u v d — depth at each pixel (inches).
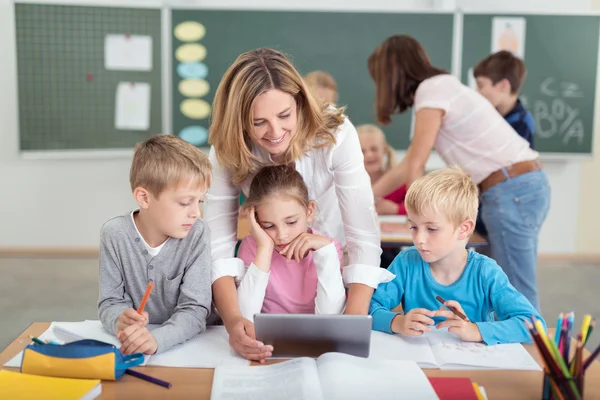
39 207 171.2
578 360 39.3
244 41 163.0
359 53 163.5
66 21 159.0
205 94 164.7
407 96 101.3
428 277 57.8
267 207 56.9
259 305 56.5
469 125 96.5
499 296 55.5
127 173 170.9
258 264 56.8
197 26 162.2
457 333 50.6
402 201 126.5
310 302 60.5
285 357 48.1
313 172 60.7
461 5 165.9
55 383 43.0
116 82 163.2
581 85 164.7
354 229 58.7
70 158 168.7
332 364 44.8
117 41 161.3
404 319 51.6
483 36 162.1
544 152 167.5
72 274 156.6
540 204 97.2
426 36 162.2
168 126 165.9
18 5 157.3
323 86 150.5
